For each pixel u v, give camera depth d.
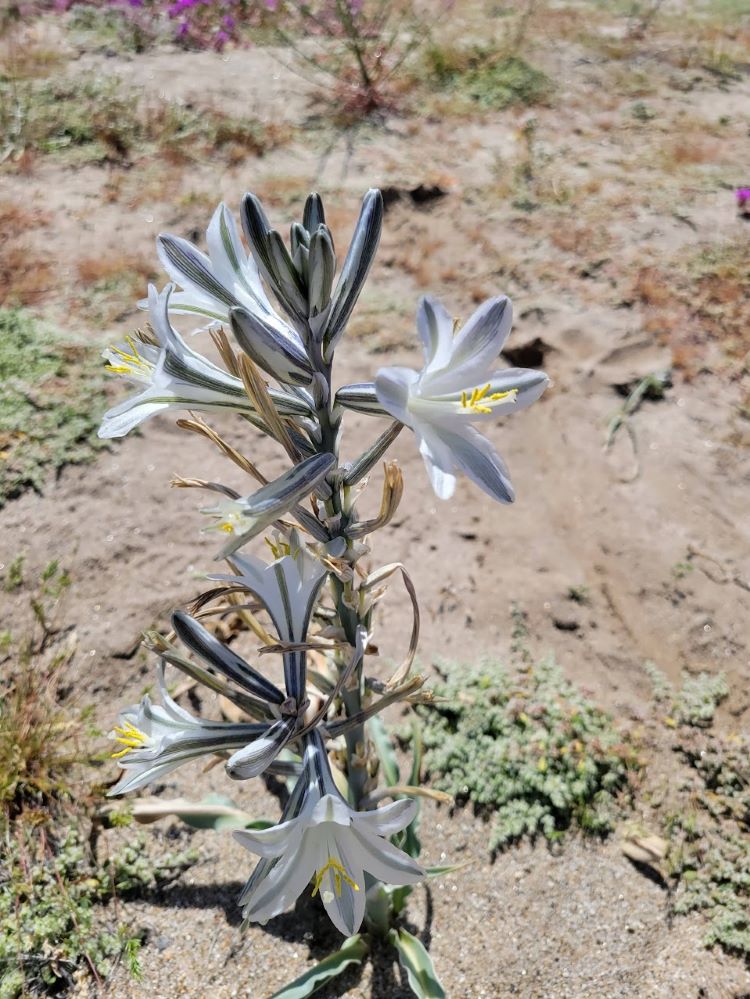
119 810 0.43
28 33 1.20
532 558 0.59
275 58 1.19
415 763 0.42
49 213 0.85
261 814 0.46
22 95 1.02
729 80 1.20
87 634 0.53
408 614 0.55
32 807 0.45
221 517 0.24
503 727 0.48
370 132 1.03
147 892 0.43
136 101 1.03
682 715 0.50
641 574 0.57
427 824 0.45
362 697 0.33
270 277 0.25
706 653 0.53
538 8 1.41
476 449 0.26
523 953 0.41
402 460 0.65
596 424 0.67
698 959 0.40
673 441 0.66
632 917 0.42
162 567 0.57
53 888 0.42
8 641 0.51
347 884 0.27
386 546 0.59
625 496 0.62
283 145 1.00
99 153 0.95
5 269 0.76
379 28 1.27
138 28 1.23
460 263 0.82
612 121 1.08
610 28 1.35
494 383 0.26
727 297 0.78
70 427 0.63
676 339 0.74
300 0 1.33
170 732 0.29
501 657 0.53
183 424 0.29
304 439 0.28
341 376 0.69
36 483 0.60
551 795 0.45
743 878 0.43
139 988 0.39
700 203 0.91
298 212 0.87
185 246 0.27
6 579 0.55
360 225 0.25
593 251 0.84
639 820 0.46
